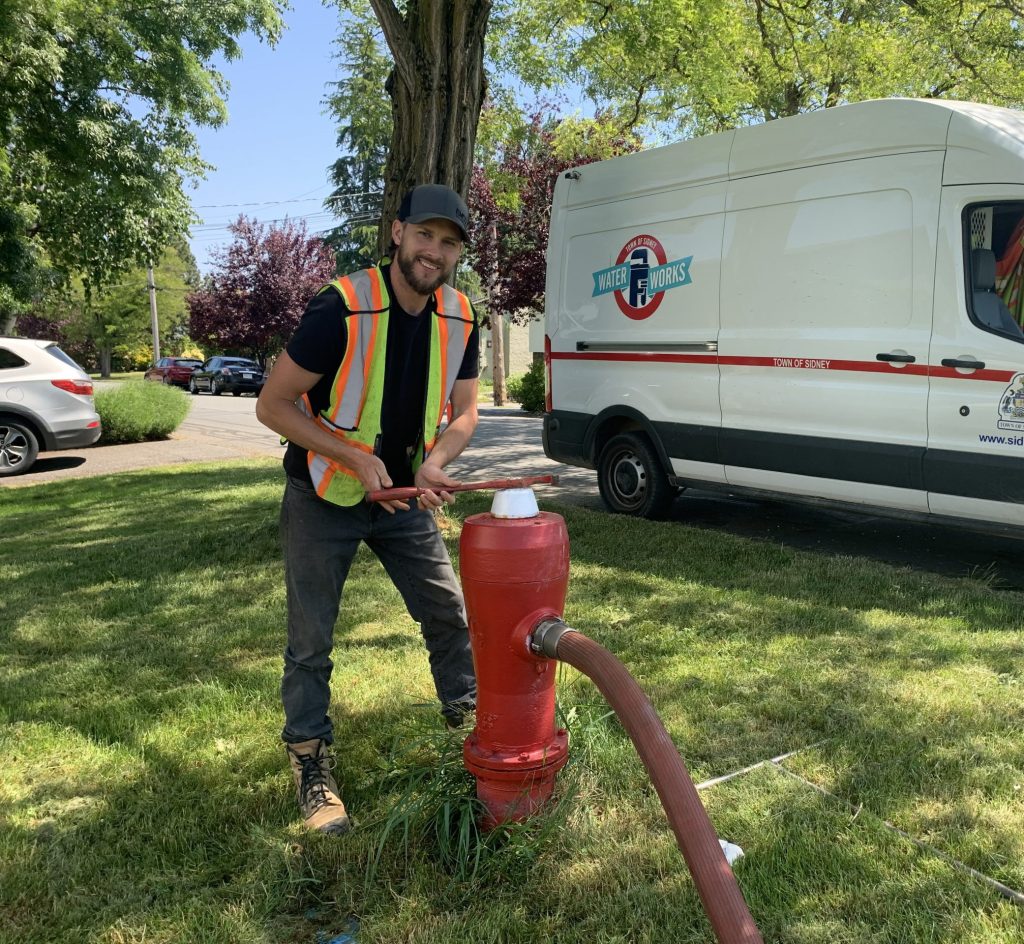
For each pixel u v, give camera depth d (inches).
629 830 97.7
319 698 107.5
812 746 116.6
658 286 267.0
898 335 207.8
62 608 196.1
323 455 97.1
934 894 85.5
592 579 200.7
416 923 84.4
